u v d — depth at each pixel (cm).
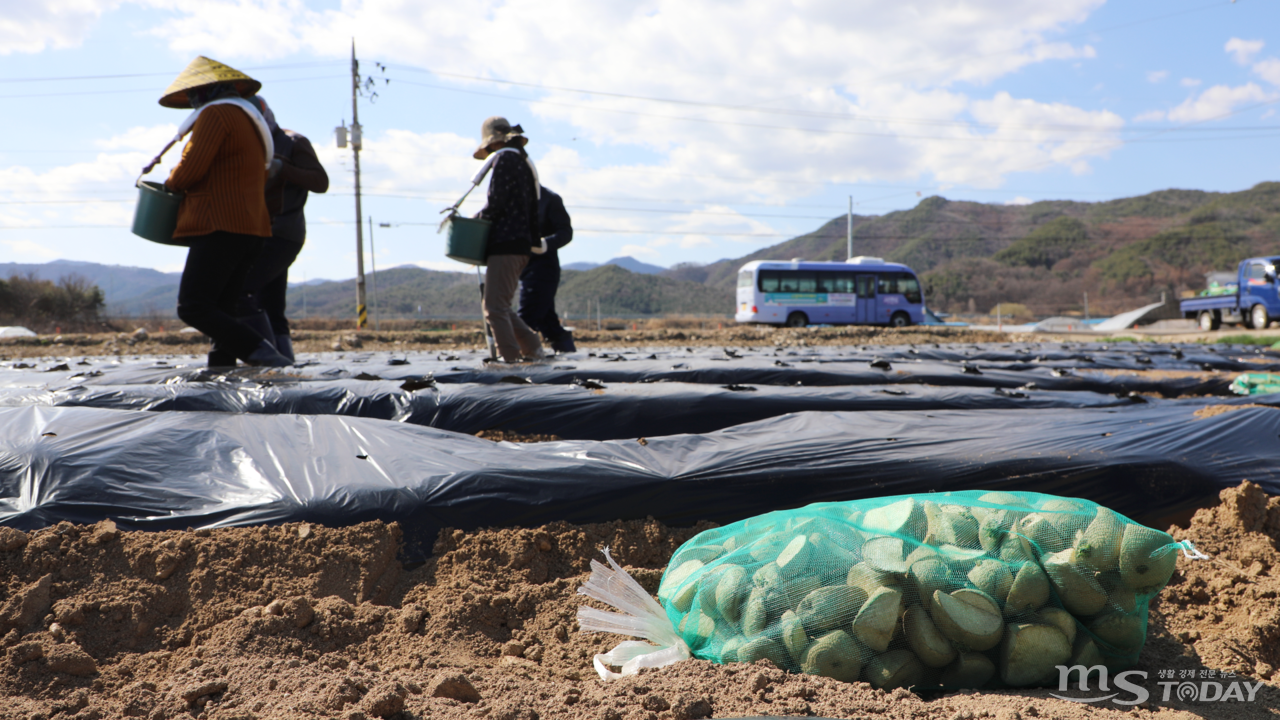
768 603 184
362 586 221
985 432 323
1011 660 177
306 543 228
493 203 566
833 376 572
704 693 166
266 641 190
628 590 211
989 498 202
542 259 816
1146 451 297
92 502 235
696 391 428
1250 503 270
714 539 217
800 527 196
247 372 470
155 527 231
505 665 194
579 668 195
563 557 247
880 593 178
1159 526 281
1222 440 311
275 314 624
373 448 285
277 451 276
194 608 205
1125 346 1095
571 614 217
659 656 192
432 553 241
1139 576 179
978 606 178
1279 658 202
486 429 398
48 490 238
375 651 197
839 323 2808
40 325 2933
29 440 265
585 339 1928
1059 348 1048
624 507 264
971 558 183
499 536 246
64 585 203
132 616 198
